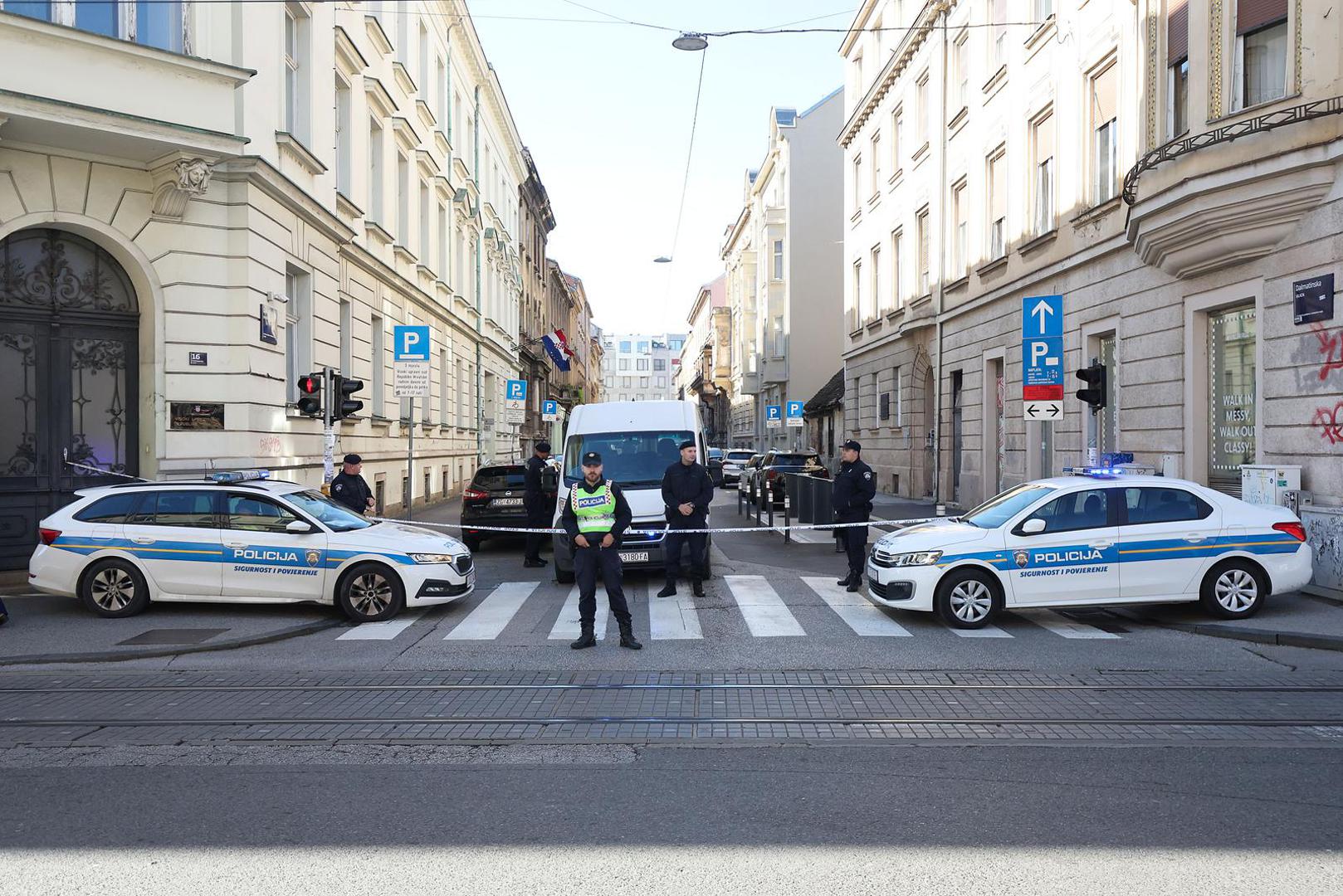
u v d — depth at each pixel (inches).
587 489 361.1
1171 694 289.1
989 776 218.1
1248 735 249.4
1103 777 216.7
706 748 241.1
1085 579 386.9
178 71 501.0
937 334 1012.5
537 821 191.8
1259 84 472.1
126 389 524.7
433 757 235.3
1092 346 684.1
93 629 391.9
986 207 895.7
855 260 1378.0
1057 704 279.7
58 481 507.2
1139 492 396.8
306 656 352.2
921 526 433.7
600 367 5664.4
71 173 493.0
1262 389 489.1
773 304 1971.0
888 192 1205.1
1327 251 444.1
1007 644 361.7
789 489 794.2
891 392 1203.2
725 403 3230.8
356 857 174.7
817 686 301.4
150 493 424.5
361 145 805.9
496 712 275.3
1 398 494.3
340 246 732.7
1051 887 161.2
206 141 502.9
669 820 192.4
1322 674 314.3
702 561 478.3
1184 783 212.5
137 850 178.2
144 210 514.6
